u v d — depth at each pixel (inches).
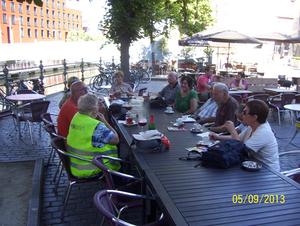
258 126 106.3
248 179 83.1
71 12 3189.0
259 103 104.3
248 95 356.8
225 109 157.3
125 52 414.6
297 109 220.5
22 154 188.7
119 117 163.3
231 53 838.5
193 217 62.6
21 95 243.3
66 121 137.9
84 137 111.9
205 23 751.7
